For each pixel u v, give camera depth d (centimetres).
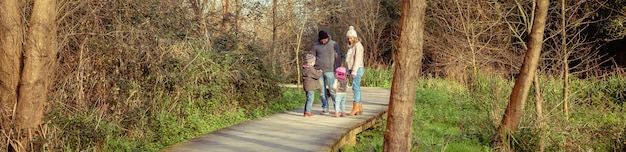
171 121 891
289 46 2589
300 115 1106
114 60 848
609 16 1978
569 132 1091
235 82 1177
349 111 1202
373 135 1052
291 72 2295
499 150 984
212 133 863
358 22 3250
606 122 1310
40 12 630
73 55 807
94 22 854
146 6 972
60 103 726
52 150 650
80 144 704
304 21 2505
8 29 628
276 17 2175
